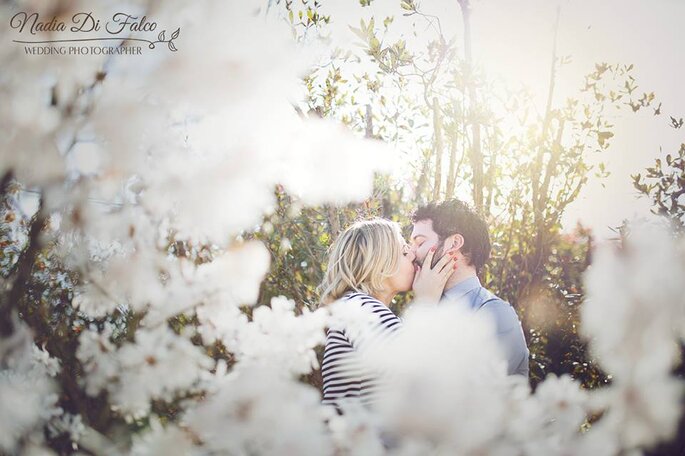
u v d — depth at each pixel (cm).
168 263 118
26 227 129
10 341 120
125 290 116
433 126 302
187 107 106
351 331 133
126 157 102
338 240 188
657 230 87
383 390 96
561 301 312
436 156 301
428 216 216
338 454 89
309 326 124
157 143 107
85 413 135
